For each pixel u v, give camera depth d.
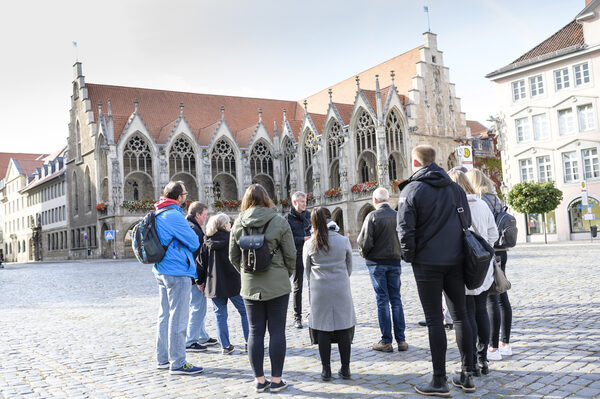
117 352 8.58
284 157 65.19
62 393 6.33
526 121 44.94
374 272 7.90
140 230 7.12
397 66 59.44
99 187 60.41
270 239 6.24
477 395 5.56
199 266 8.34
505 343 7.08
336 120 56.25
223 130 63.34
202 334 9.20
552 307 10.22
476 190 7.56
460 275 5.69
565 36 43.31
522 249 31.31
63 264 52.41
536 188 38.28
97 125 60.69
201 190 61.53
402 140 53.34
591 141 40.34
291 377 6.73
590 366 6.27
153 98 67.00
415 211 5.67
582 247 30.03
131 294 17.28
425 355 7.41
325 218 6.74
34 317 13.05
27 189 87.62
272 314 6.31
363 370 6.84
